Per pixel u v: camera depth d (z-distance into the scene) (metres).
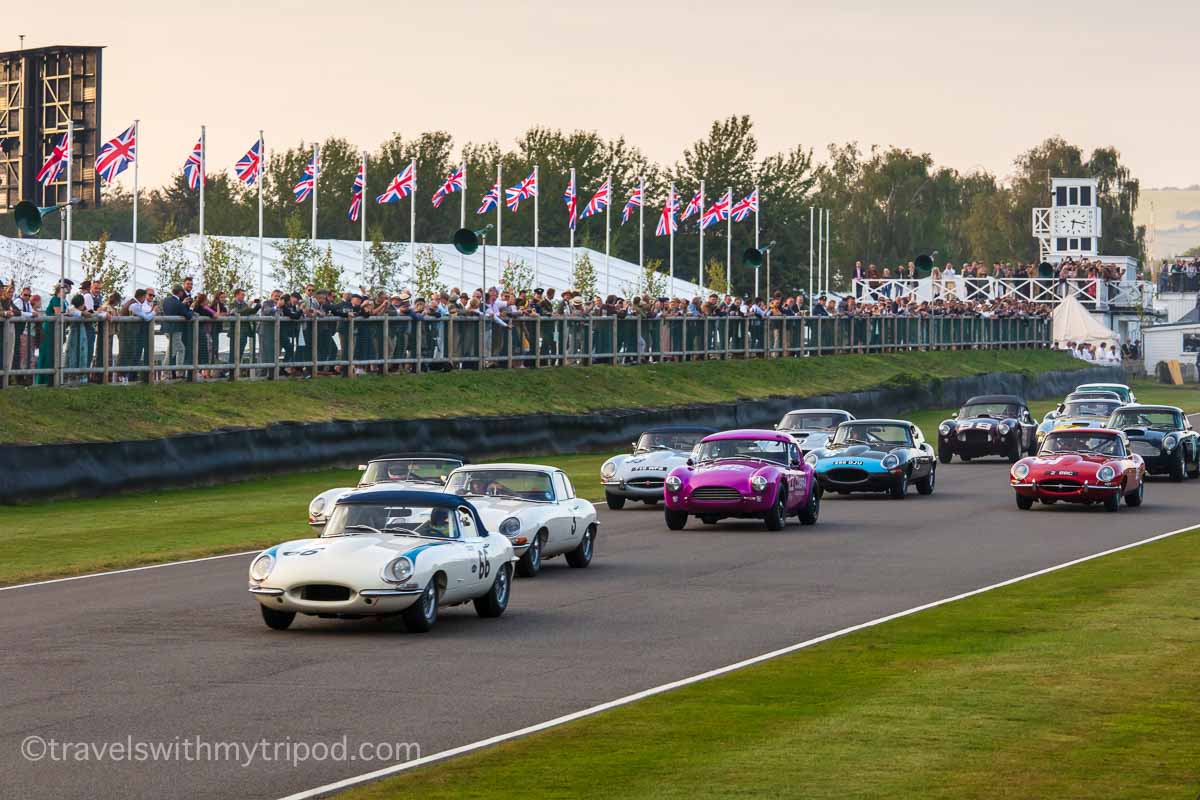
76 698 35.22
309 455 98.75
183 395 98.94
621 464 86.69
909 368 186.50
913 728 32.25
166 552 65.00
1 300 90.31
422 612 44.50
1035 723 32.72
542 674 38.56
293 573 44.38
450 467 67.62
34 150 150.25
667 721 32.91
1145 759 29.53
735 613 49.25
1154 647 42.19
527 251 190.62
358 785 27.66
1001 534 73.19
